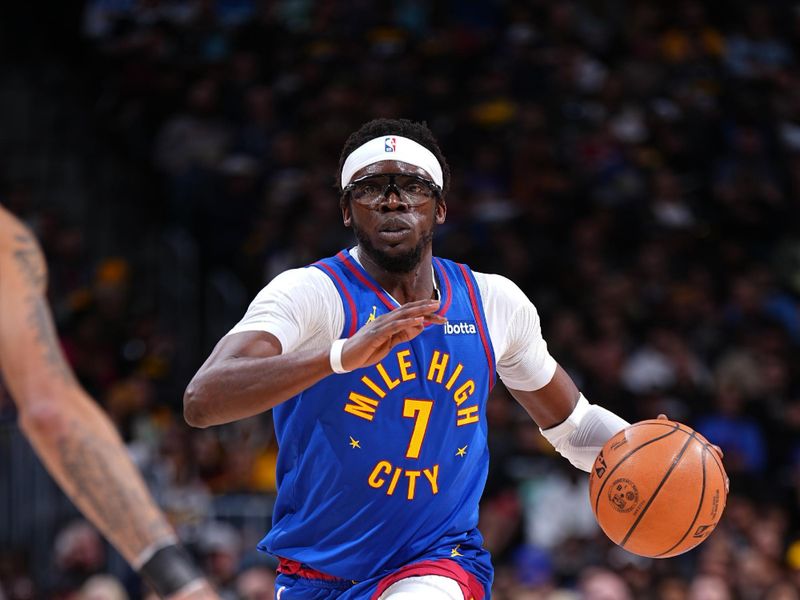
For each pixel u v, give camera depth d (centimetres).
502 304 751
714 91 2619
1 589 1603
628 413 1959
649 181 2414
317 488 718
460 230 2288
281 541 739
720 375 2123
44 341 417
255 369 635
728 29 2850
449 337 720
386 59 2581
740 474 1906
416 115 2506
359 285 720
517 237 2292
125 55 2730
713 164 2512
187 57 2703
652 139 2522
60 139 2636
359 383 701
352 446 706
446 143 2459
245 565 1700
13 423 1738
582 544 1764
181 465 1830
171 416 2047
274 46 2697
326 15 2706
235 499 1817
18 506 1727
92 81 2750
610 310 2148
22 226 445
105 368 2116
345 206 745
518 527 1783
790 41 2877
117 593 1522
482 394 737
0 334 417
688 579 1717
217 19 2780
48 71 2731
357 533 720
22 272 432
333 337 713
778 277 2392
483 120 2492
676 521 710
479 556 754
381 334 605
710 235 2430
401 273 723
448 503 732
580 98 2545
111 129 2664
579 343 2069
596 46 2706
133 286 2386
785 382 2150
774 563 1742
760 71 2712
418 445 711
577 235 2283
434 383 711
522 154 2409
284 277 710
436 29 2747
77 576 1614
